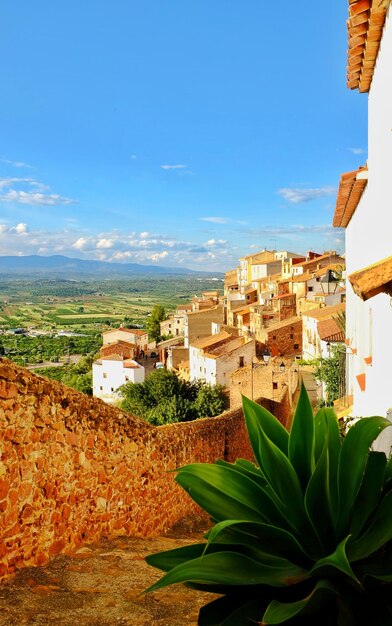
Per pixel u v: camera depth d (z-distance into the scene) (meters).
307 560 3.54
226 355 62.88
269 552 3.55
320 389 31.16
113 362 86.50
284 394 34.19
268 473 3.70
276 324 67.31
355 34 7.15
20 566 6.42
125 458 9.22
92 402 8.24
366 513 3.61
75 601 5.57
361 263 10.87
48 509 7.02
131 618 5.14
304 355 55.28
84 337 192.38
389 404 6.23
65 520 7.41
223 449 15.05
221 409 43.47
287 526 3.70
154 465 10.38
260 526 3.53
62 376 105.56
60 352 151.88
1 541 6.10
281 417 29.83
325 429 3.88
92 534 8.14
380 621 3.13
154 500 10.31
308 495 3.54
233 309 95.88
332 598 3.25
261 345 63.47
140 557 7.45
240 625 3.19
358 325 11.05
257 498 3.76
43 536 6.89
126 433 9.27
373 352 8.00
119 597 5.73
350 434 3.73
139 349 107.00
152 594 5.87
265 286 95.81
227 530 3.65
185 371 77.81
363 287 4.75
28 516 6.59
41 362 136.62
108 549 7.80
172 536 10.37
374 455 3.75
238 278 133.88
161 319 137.50
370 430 3.68
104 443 8.54
